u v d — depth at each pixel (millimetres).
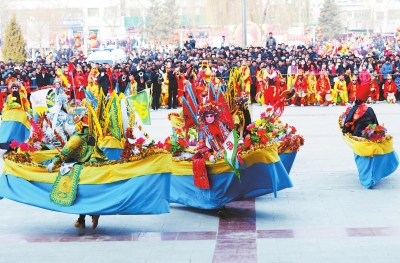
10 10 67562
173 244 9789
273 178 10844
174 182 11766
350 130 13656
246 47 34750
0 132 16750
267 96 29750
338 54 39375
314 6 83250
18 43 48594
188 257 9172
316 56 32875
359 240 9695
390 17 91500
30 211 11953
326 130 20797
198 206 11422
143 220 11203
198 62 30250
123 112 10406
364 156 12969
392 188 12961
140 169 9992
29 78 30250
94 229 10711
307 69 30125
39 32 67438
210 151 11219
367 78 29609
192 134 12367
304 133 20219
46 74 30266
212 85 11359
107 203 10008
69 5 82938
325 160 15828
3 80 29766
